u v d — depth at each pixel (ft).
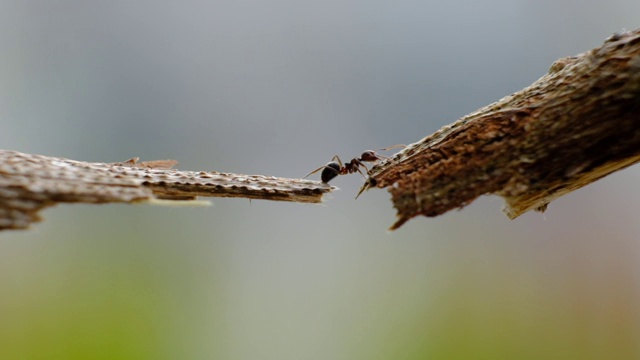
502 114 0.49
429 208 0.49
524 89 0.49
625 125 0.47
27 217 0.42
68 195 0.44
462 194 0.49
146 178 0.49
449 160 0.49
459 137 0.49
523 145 0.49
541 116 0.49
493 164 0.49
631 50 0.47
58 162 0.49
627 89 0.46
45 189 0.43
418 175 0.49
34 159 0.48
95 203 0.45
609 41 0.49
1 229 0.41
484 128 0.49
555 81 0.49
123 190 0.47
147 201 0.46
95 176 0.48
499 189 0.49
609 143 0.48
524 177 0.49
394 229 0.49
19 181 0.43
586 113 0.48
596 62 0.48
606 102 0.47
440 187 0.49
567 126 0.49
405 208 0.49
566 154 0.49
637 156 0.49
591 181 0.49
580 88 0.48
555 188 0.49
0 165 0.44
